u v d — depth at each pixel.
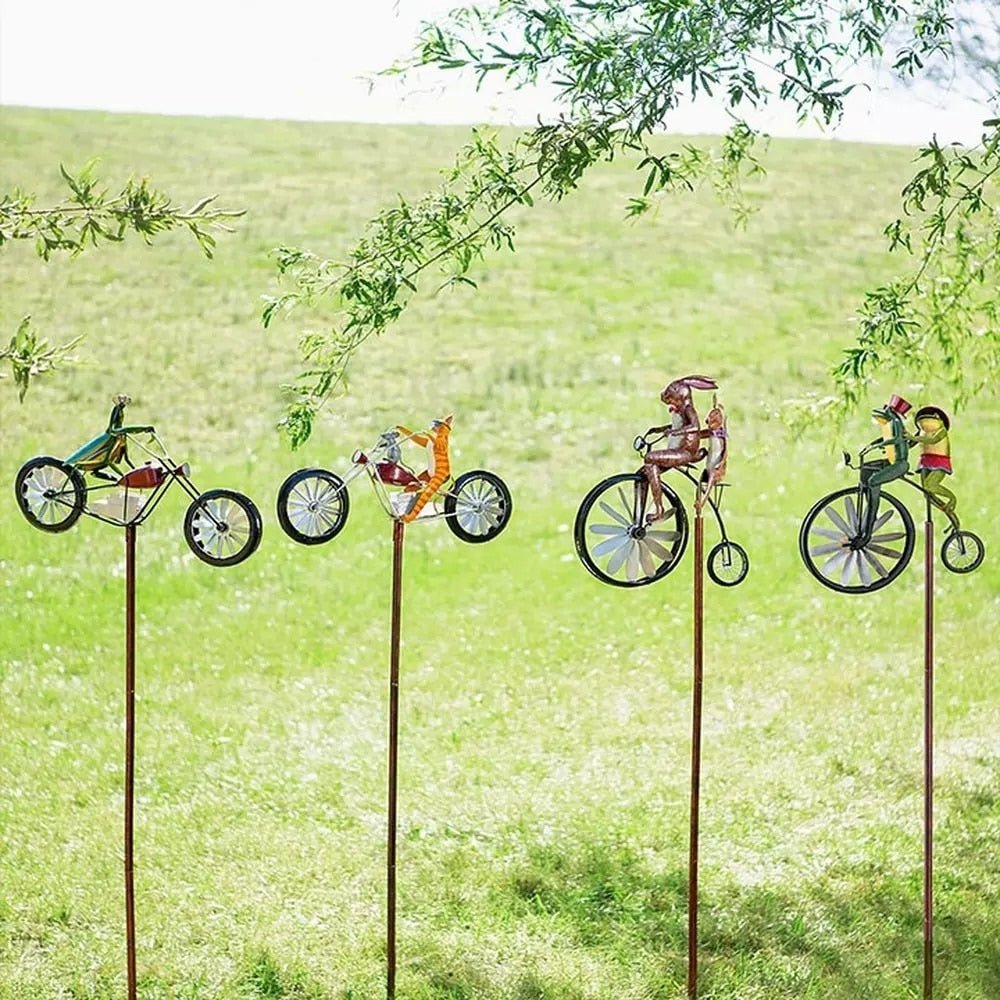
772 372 19.23
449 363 19.31
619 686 11.93
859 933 7.83
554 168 7.34
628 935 7.83
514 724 11.16
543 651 12.67
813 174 26.05
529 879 8.45
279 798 9.74
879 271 22.25
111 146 25.78
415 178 25.47
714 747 10.59
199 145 26.48
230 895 8.27
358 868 8.63
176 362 18.98
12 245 21.91
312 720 11.28
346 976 7.39
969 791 9.70
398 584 6.73
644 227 23.69
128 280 21.17
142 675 12.30
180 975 7.41
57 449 16.75
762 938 7.79
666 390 6.55
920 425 6.79
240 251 22.23
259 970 7.43
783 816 9.34
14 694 11.90
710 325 20.59
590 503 6.51
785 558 14.46
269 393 18.36
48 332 19.45
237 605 13.73
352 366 19.06
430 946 7.67
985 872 8.53
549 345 19.94
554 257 22.62
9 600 13.77
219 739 10.88
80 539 14.96
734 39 7.25
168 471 6.42
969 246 9.13
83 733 11.05
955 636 12.94
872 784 9.88
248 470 16.50
